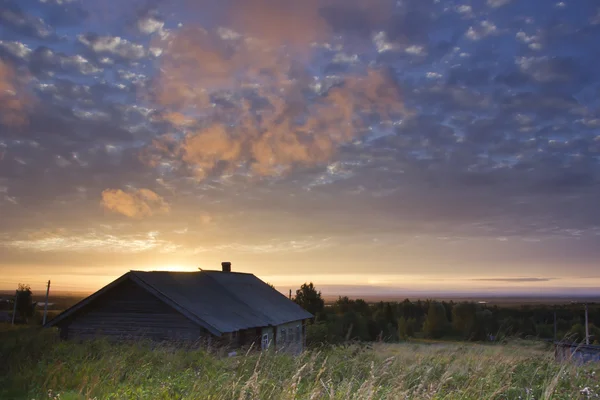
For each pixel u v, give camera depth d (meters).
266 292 35.78
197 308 24.33
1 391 10.33
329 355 13.78
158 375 11.52
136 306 24.47
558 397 9.20
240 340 25.58
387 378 10.39
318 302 54.19
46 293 48.97
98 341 16.50
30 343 14.72
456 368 11.36
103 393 9.70
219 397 8.75
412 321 52.31
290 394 8.55
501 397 9.48
